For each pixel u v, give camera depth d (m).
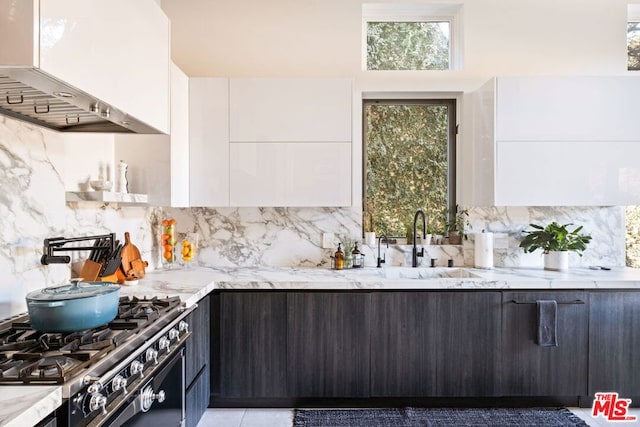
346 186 2.63
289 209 2.99
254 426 2.25
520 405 2.46
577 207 3.01
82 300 1.30
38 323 1.27
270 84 2.63
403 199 3.11
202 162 2.64
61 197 1.82
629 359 2.39
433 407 2.46
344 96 2.63
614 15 3.00
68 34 1.14
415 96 3.06
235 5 2.96
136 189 2.38
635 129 2.60
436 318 2.38
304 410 2.42
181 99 2.51
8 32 1.00
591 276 2.50
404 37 3.09
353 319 2.38
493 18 2.98
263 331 2.39
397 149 3.10
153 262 2.82
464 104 2.98
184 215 2.97
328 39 2.96
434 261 2.93
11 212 1.53
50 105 1.42
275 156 2.64
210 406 2.46
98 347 1.21
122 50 1.48
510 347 2.39
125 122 1.66
